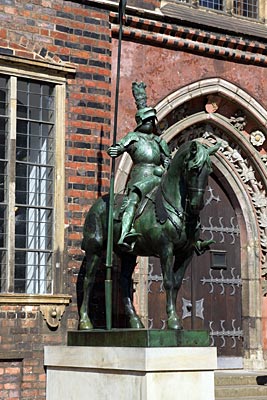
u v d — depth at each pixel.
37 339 14.87
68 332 14.39
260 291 18.39
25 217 15.32
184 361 12.81
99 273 15.66
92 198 15.79
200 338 13.14
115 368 13.12
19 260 15.16
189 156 12.78
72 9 15.98
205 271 18.19
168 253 13.18
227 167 18.39
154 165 14.19
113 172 14.12
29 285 15.23
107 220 14.30
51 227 15.48
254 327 18.27
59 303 15.12
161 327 17.39
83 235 14.78
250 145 18.38
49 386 14.58
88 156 15.86
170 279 13.18
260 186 18.61
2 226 15.01
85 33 16.08
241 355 18.30
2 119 15.21
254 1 18.72
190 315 17.89
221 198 18.61
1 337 14.53
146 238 13.52
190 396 12.82
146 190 13.77
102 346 13.56
